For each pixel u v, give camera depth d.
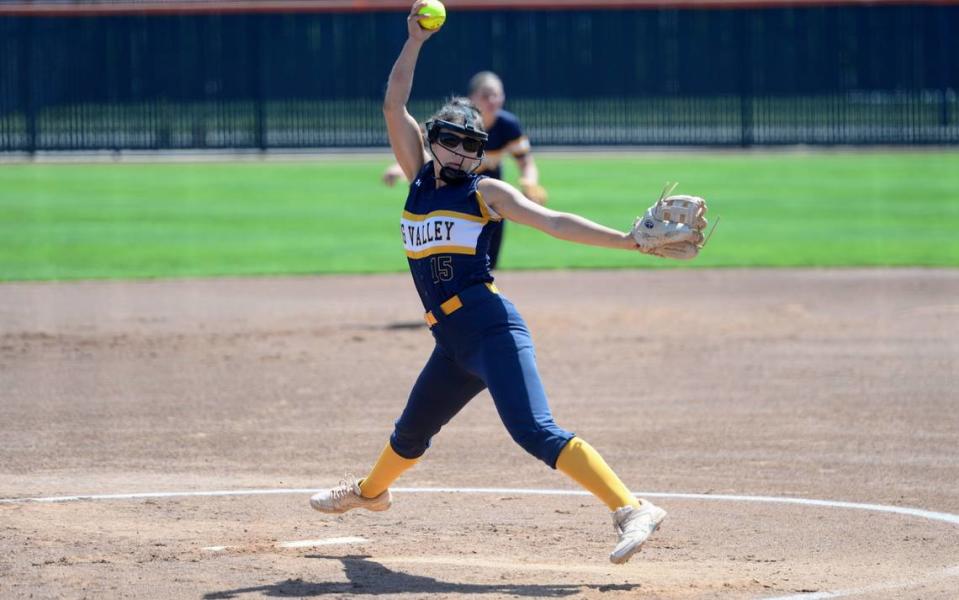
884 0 131.75
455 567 23.47
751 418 37.47
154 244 77.25
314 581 22.45
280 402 39.78
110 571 22.94
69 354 47.41
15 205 94.19
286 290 62.34
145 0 133.25
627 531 21.22
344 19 134.00
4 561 23.55
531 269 70.00
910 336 50.41
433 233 22.30
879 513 27.78
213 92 133.25
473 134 22.11
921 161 122.38
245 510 27.98
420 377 23.77
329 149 135.75
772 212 90.56
